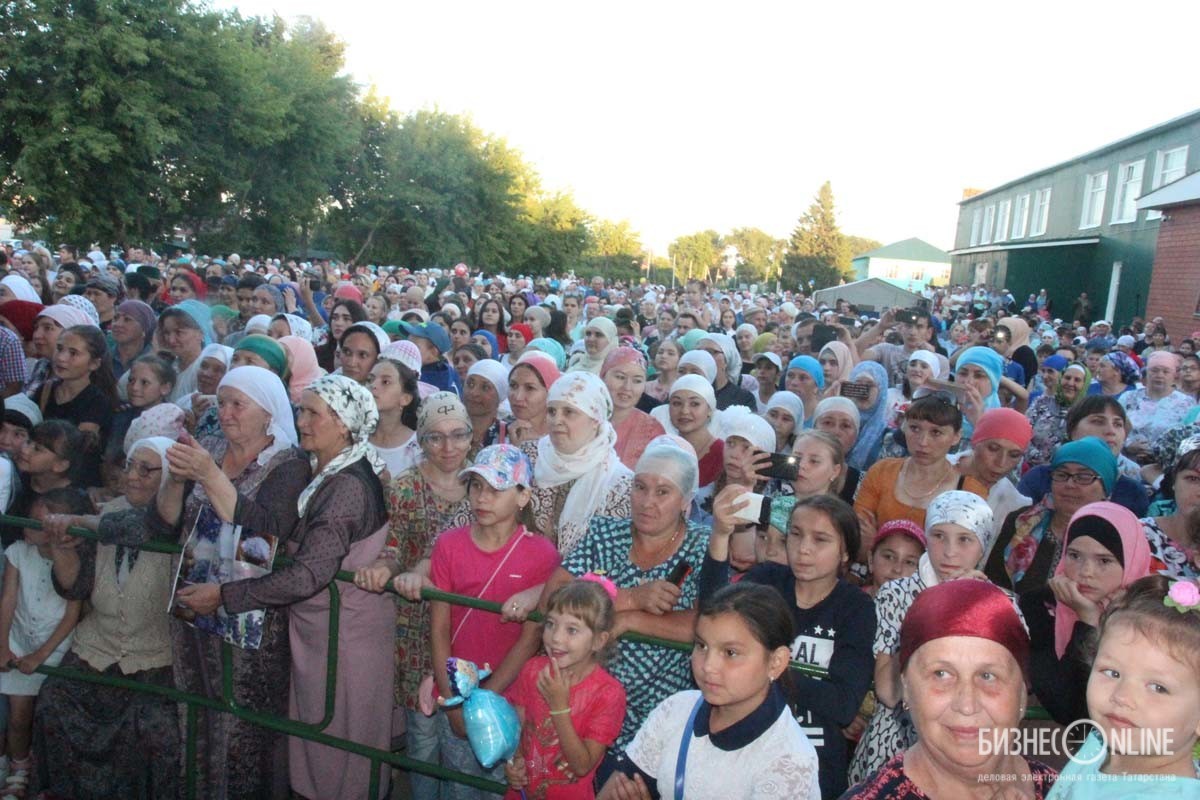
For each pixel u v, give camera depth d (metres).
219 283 10.63
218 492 3.53
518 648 3.64
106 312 8.73
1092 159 30.69
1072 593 3.14
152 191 28.69
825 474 4.66
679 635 3.35
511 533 3.87
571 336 12.62
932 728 2.13
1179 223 21.31
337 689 3.81
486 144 50.78
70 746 4.10
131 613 4.02
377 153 46.69
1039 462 8.19
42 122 26.36
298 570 3.53
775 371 8.39
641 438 5.88
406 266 48.81
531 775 3.24
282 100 32.06
